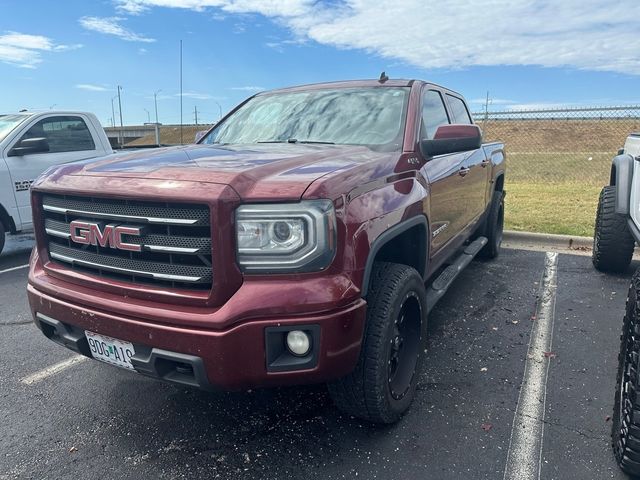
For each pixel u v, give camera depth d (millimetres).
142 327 2223
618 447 2328
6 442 2670
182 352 2158
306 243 2121
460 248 4918
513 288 5012
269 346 2131
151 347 2236
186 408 2977
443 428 2715
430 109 3836
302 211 2107
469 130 3080
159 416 2902
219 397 3086
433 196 3281
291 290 2109
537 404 2936
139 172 2375
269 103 4078
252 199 2117
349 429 2730
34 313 2723
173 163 2506
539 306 4508
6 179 6422
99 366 3531
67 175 2578
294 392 3127
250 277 2143
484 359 3504
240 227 2115
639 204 3309
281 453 2545
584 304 4543
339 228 2197
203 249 2137
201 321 2107
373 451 2543
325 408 2939
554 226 7352
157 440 2676
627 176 3576
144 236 2244
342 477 2365
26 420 2875
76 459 2527
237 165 2396
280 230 2115
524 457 2473
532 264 5883
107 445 2637
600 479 2318
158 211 2199
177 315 2154
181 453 2564
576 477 2334
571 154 17344
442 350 3648
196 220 2127
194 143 4020
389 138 3236
